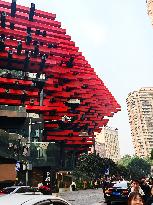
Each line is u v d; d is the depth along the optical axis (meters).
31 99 60.47
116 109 80.44
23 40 64.19
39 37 65.12
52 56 67.25
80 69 70.75
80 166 77.19
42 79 62.31
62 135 64.00
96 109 76.56
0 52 58.31
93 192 40.28
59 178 53.03
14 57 59.50
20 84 59.16
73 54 69.56
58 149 51.34
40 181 48.38
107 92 78.00
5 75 58.78
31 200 3.45
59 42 67.38
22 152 39.91
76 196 31.12
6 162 38.41
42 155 47.66
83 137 65.75
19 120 52.25
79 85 71.06
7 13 62.94
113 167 87.31
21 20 63.69
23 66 61.50
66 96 67.62
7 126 52.00
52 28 67.81
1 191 13.77
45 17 68.19
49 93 66.81
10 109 49.66
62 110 61.69
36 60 61.66
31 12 64.69
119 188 18.00
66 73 68.62
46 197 3.65
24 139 40.97
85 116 75.56
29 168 34.44
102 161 82.38
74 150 67.69
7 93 57.56
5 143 37.19
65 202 3.88
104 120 79.50
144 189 10.41
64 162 61.44
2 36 60.50
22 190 13.90
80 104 73.12
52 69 65.06
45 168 49.62
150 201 5.54
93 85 74.31
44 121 63.44
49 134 62.94
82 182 58.62
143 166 167.38
